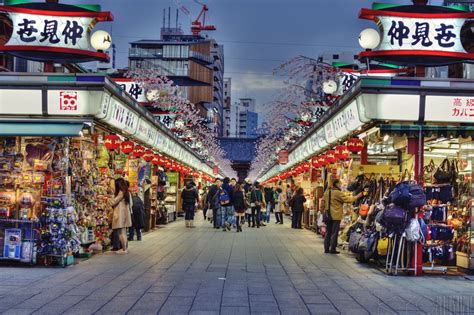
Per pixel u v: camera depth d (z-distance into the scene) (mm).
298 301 8406
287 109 23219
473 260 11641
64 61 12336
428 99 11320
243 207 22969
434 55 11547
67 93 11492
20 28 11898
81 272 10906
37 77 11516
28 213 11625
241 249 15906
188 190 25062
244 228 25469
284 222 31766
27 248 11508
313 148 21656
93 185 14289
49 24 11930
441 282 10586
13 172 11859
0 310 7367
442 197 12406
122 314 7254
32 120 11445
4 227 11664
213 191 26312
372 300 8570
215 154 58688
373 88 11359
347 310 7801
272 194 30922
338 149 16422
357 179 15734
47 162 11852
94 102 11500
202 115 88438
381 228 11844
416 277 11180
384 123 12055
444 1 18875
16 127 11250
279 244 17750
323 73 17922
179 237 19672
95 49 12133
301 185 28328
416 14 11547
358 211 15547
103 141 15320
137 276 10484
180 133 31266
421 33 11531
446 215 12422
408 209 11383
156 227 24641
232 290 9203
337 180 15633
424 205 11656
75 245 12047
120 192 14414
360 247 12906
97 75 11492
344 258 14227
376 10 11539
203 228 24531
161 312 7418
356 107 12086
